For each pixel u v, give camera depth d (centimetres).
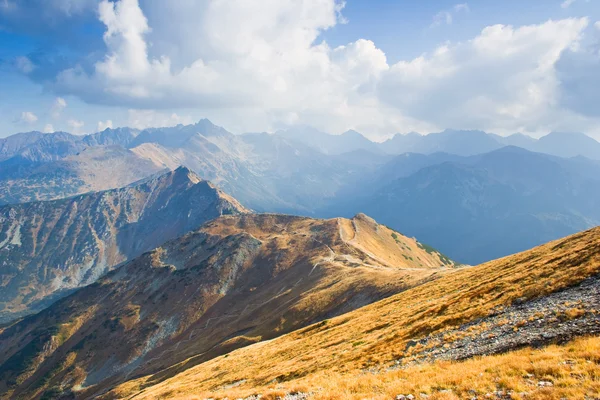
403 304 6091
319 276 17012
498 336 2720
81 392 18975
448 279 7025
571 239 5181
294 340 7125
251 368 5734
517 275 4181
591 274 3106
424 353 3017
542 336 2397
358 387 2406
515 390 1734
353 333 5262
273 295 18738
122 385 13375
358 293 11606
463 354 2647
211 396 3100
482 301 3778
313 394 2491
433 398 1875
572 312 2531
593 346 1955
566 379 1681
